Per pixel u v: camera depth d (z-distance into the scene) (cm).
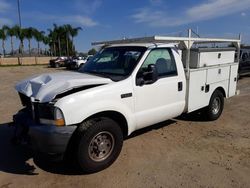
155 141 506
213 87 609
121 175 378
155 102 462
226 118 666
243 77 1600
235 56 711
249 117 678
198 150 464
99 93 378
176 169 394
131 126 431
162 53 483
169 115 499
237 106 802
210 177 371
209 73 585
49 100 351
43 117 359
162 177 371
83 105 360
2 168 401
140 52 455
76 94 360
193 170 391
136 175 377
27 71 2805
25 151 460
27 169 397
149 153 451
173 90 494
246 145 488
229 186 348
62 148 349
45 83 388
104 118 389
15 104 849
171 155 443
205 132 559
